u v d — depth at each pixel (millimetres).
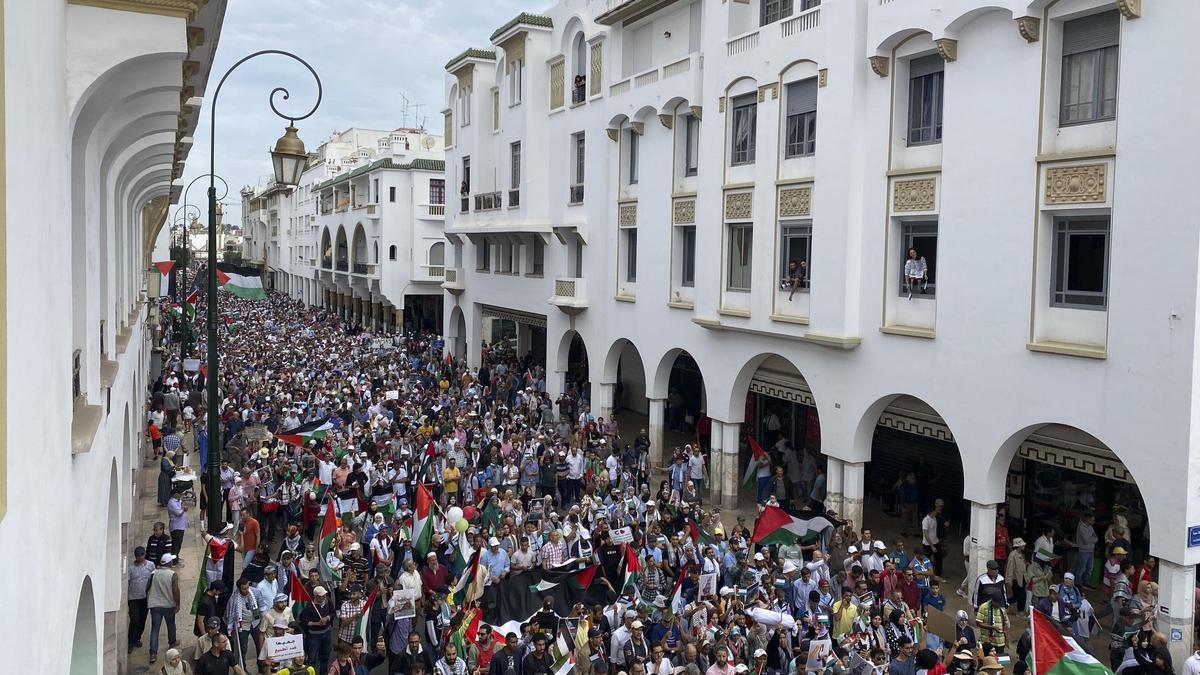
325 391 32469
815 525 18562
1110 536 18125
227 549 16031
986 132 17938
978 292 18172
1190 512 14789
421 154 67438
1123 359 15562
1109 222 16016
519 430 27438
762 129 23562
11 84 4609
